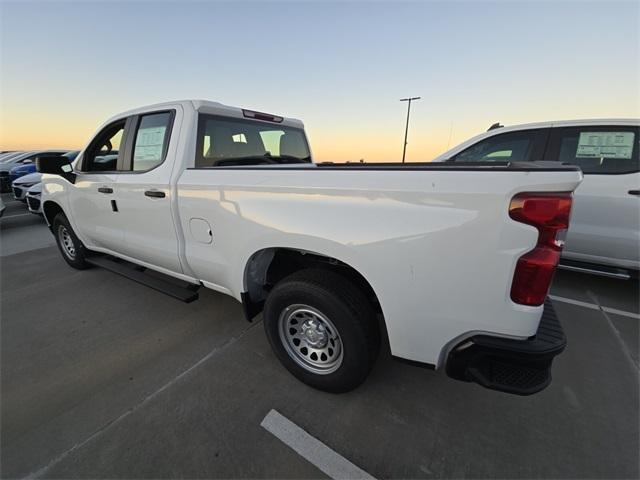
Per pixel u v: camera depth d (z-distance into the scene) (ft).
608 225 10.39
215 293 11.23
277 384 6.79
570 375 7.04
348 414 5.99
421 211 4.52
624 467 4.94
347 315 5.62
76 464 5.08
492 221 4.09
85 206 10.52
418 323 4.92
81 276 12.85
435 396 6.41
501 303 4.30
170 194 7.58
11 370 7.31
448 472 4.91
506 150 12.12
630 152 10.09
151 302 10.57
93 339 8.51
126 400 6.38
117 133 9.64
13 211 28.58
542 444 5.34
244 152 9.45
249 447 5.34
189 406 6.21
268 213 5.96
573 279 12.30
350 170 5.04
